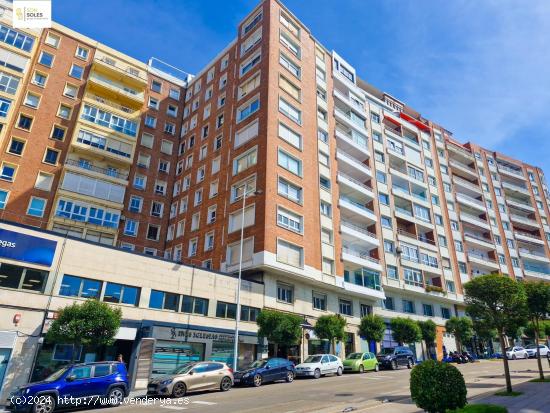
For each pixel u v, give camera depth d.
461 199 53.94
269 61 34.03
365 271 36.22
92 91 38.88
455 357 36.09
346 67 46.44
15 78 32.72
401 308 40.62
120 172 38.75
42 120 34.84
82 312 16.94
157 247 39.56
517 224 63.81
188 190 39.84
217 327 24.80
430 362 9.12
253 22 38.84
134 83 41.59
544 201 70.19
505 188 65.12
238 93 36.62
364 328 31.42
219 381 16.91
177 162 44.22
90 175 35.06
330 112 39.62
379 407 11.67
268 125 31.16
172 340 22.12
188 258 35.12
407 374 23.62
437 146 56.19
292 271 28.30
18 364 17.53
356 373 25.02
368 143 44.19
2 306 17.91
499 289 14.80
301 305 29.73
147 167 41.81
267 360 20.14
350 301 34.94
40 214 32.22
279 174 30.31
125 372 14.35
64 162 34.75
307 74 38.19
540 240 63.97
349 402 12.99
